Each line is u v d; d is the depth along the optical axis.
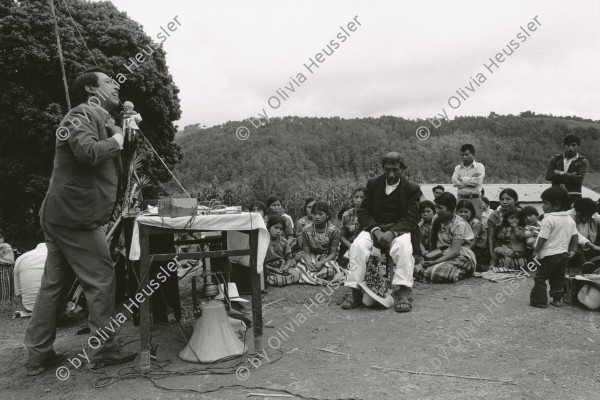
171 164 20.16
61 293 3.57
